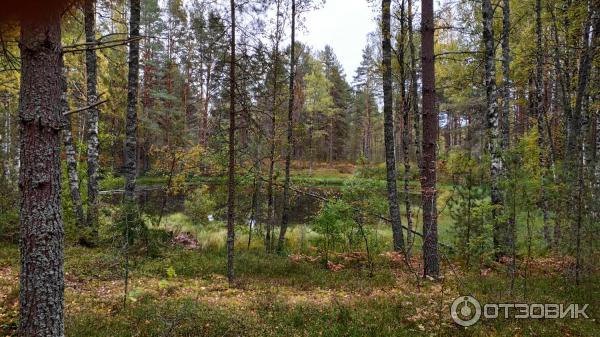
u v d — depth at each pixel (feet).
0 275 26.76
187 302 21.30
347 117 195.72
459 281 28.17
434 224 31.24
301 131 47.98
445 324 19.94
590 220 28.04
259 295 26.35
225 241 48.14
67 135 40.16
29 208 10.88
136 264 32.24
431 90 30.78
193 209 57.16
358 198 41.24
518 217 29.30
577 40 45.65
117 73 54.60
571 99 48.47
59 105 11.21
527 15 49.21
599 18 39.83
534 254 34.63
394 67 48.78
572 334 19.79
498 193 34.01
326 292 28.35
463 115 122.72
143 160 130.00
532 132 49.34
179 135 91.20
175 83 123.95
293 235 53.26
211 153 49.42
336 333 18.74
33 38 10.41
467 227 35.09
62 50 11.07
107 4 16.15
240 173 46.68
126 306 22.04
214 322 19.54
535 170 32.09
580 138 37.04
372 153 184.65
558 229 32.30
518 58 50.49
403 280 30.91
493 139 35.55
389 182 41.68
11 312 19.13
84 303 22.35
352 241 40.83
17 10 6.11
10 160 52.37
